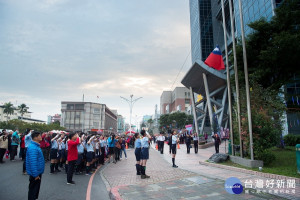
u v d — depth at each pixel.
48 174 9.66
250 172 8.62
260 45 18.41
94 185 7.66
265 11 28.02
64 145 10.83
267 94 13.77
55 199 5.87
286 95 19.78
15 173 9.64
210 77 37.75
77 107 89.50
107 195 6.38
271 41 17.52
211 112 36.53
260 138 9.95
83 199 5.94
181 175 8.77
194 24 68.56
